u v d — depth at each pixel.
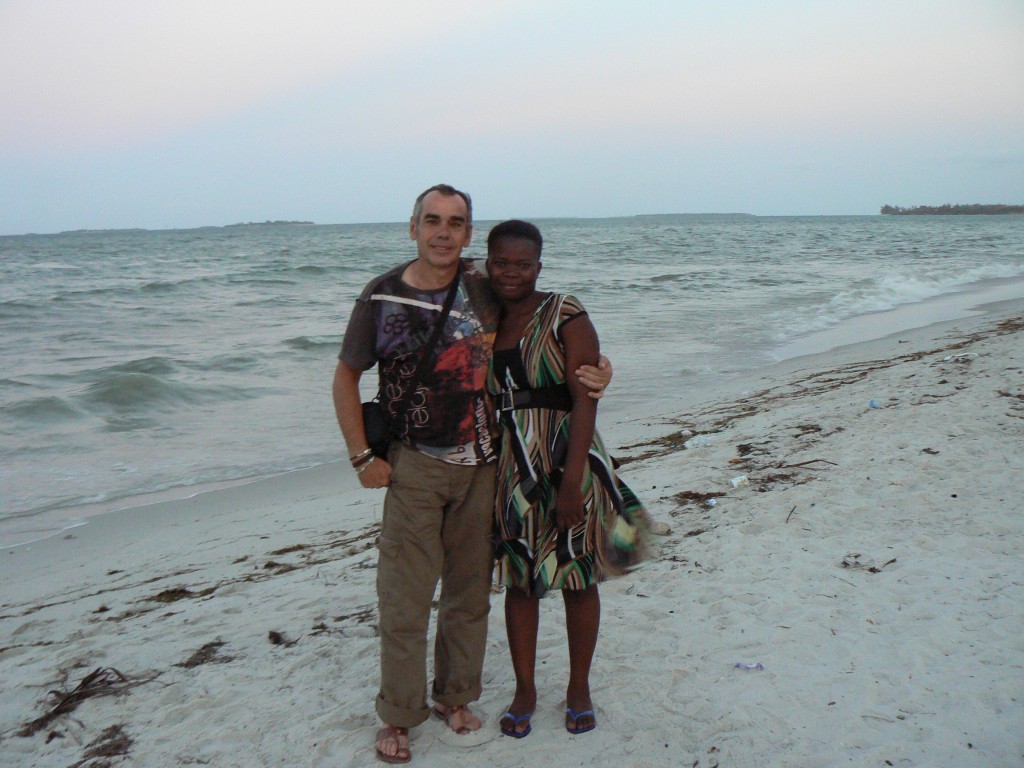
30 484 7.92
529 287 2.68
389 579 2.78
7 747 3.20
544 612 3.96
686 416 9.12
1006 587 3.64
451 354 2.66
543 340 2.65
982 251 46.38
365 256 55.59
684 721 2.92
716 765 2.67
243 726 3.16
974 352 10.45
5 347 16.12
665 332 16.20
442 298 2.67
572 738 2.88
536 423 2.69
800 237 78.94
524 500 2.70
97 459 8.71
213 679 3.60
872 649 3.26
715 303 21.22
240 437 9.52
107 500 7.46
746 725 2.85
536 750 2.83
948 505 4.75
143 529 6.69
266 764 2.90
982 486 5.00
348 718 3.14
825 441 6.65
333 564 5.19
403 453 2.73
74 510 7.21
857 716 2.84
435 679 3.03
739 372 12.18
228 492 7.61
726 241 69.88
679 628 3.63
